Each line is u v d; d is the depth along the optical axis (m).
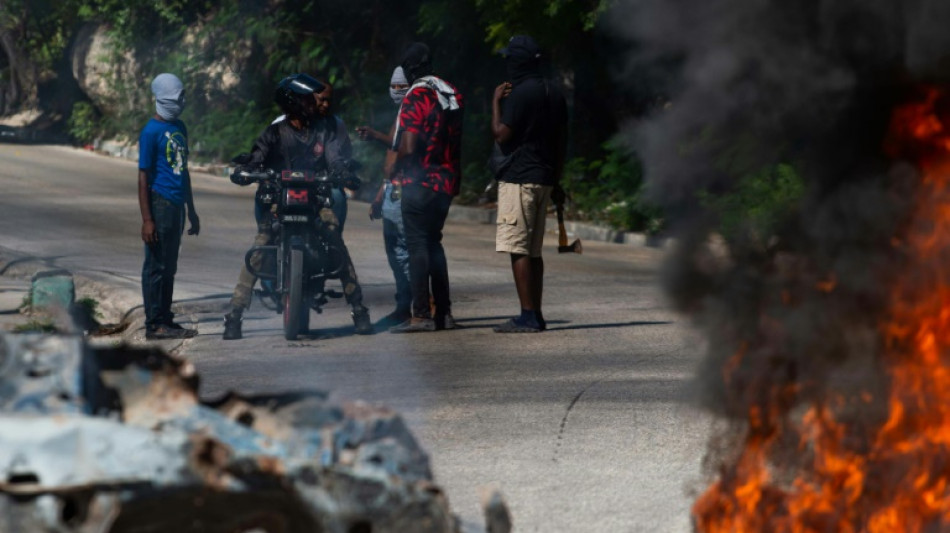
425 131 21.55
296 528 7.12
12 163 64.69
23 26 91.25
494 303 25.84
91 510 6.58
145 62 76.50
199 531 6.99
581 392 16.61
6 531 6.48
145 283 21.41
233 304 21.39
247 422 8.01
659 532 10.62
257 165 21.34
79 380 7.67
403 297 22.83
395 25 64.75
